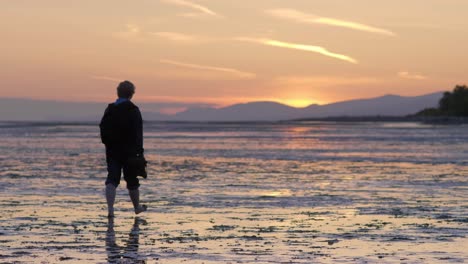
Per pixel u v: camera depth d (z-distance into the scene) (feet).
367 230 60.59
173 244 52.90
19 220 65.77
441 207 77.56
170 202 81.97
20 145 282.36
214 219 67.51
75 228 60.95
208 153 215.51
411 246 52.37
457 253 49.34
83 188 98.02
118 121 70.18
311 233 58.80
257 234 58.13
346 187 102.17
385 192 94.58
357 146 273.75
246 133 548.31
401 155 201.57
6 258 46.68
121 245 52.37
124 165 70.59
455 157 188.85
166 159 180.86
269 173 130.82
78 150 234.38
